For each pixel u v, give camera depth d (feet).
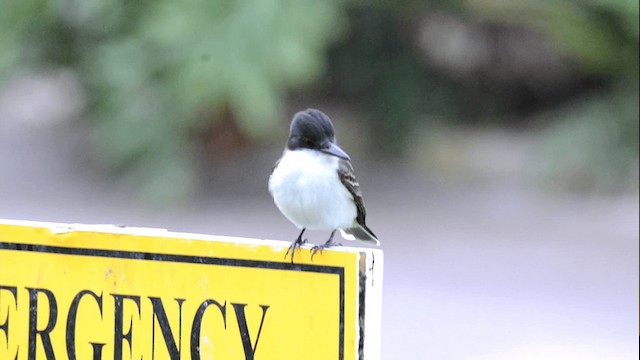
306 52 46.42
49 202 51.93
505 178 56.44
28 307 13.66
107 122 51.62
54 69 56.08
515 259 44.80
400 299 40.14
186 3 47.50
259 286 12.91
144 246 13.30
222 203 52.42
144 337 13.30
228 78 46.06
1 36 53.31
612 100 55.26
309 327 12.71
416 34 59.52
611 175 53.78
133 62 50.16
